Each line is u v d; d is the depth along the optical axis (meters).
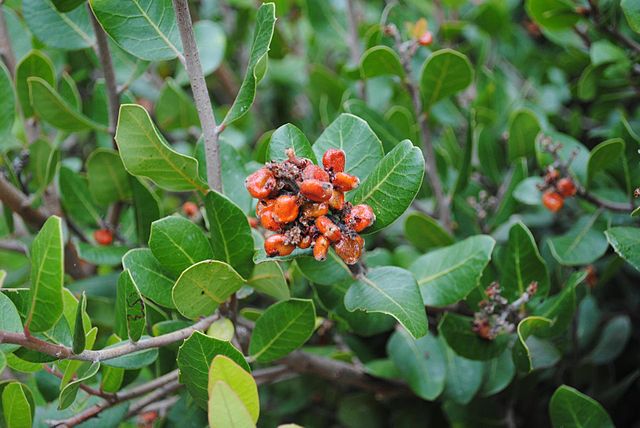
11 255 0.51
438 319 0.44
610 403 0.44
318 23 0.56
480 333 0.38
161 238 0.33
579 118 0.49
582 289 0.42
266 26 0.32
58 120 0.41
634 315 0.51
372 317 0.38
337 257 0.35
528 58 0.59
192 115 0.50
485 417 0.43
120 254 0.41
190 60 0.33
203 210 0.37
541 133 0.44
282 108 0.65
